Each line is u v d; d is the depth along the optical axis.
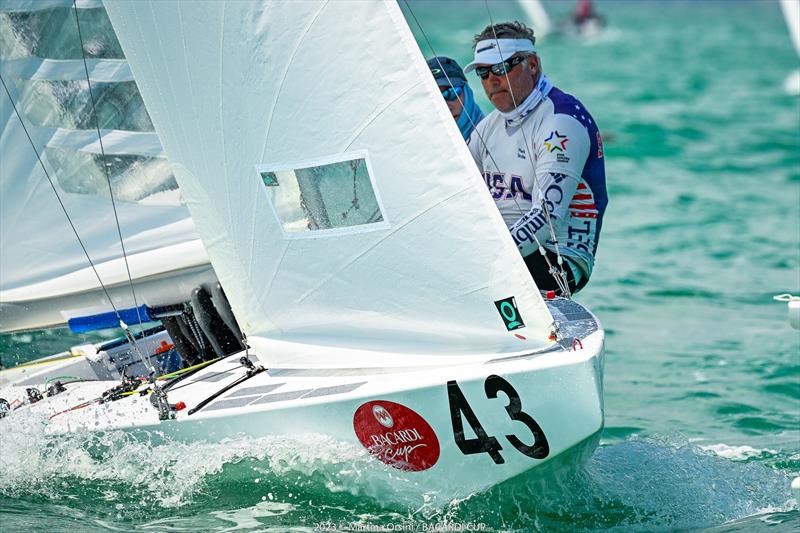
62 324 19.02
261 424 14.22
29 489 15.72
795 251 32.75
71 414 16.00
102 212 18.45
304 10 13.05
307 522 14.18
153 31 14.23
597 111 70.06
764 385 21.30
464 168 12.85
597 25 162.38
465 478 13.55
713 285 29.48
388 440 13.64
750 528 13.98
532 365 12.75
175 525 14.30
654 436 17.45
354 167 13.39
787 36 168.00
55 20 17.70
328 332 14.62
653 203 41.00
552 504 14.05
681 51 134.62
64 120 18.08
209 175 14.58
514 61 16.03
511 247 12.98
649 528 14.05
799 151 51.72
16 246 18.59
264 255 14.60
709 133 58.41
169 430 14.83
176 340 18.48
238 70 13.76
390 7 12.70
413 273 13.56
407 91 12.84
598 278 30.84
